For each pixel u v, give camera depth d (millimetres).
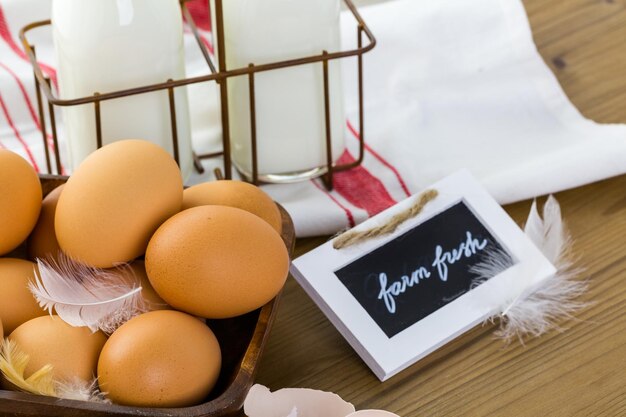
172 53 682
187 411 553
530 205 748
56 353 568
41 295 579
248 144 725
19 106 791
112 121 683
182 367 563
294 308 685
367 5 925
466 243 683
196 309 579
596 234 724
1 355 564
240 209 594
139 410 549
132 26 662
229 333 613
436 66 837
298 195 744
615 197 750
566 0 896
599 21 877
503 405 632
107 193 580
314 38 691
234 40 690
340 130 737
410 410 631
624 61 844
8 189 592
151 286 603
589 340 663
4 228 593
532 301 680
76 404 547
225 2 688
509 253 684
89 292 588
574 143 775
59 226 590
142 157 590
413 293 663
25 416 549
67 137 710
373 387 643
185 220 579
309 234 722
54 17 669
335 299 652
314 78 703
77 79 674
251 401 597
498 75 828
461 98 811
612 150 748
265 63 694
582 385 641
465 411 630
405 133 789
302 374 649
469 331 669
